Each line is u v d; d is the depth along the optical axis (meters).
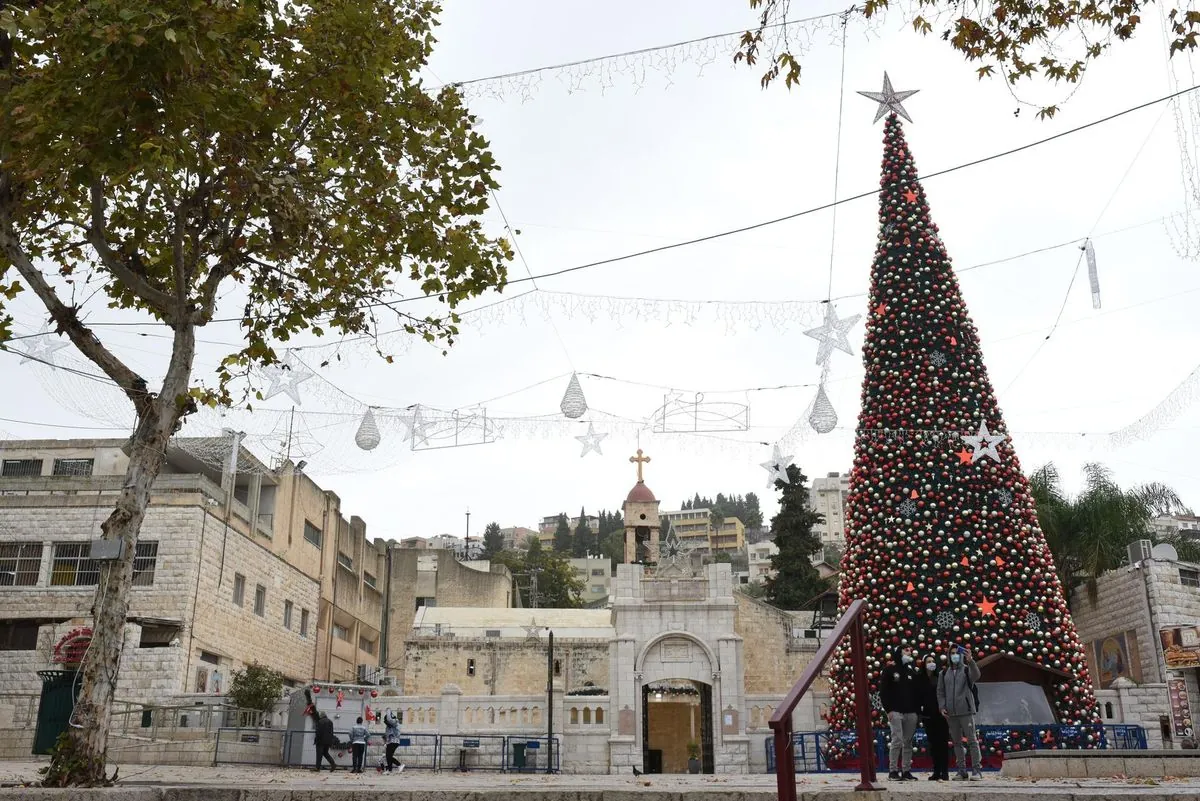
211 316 15.49
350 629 55.25
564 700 36.00
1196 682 35.75
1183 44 12.62
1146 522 44.94
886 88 23.27
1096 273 16.34
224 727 29.17
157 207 17.62
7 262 16.31
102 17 12.86
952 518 26.97
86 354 14.50
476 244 17.55
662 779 16.12
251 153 15.23
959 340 28.44
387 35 17.45
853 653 10.45
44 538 37.03
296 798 10.34
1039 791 9.67
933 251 29.09
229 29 14.28
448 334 18.66
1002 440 25.42
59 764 12.48
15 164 13.65
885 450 27.91
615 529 180.88
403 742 33.16
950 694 16.00
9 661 34.78
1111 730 26.44
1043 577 26.73
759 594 78.94
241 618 40.47
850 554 28.14
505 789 10.34
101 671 13.09
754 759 37.16
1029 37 13.37
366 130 17.05
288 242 17.31
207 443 39.72
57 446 44.25
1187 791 9.60
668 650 38.94
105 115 13.14
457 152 17.53
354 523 57.31
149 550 36.44
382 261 18.14
